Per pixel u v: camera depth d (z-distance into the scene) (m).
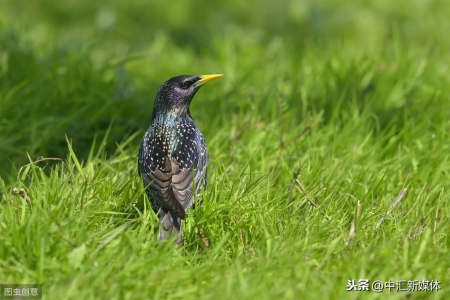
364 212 9.84
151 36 21.03
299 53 16.84
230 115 13.77
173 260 8.62
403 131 12.51
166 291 7.93
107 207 9.63
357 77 14.53
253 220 9.51
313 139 12.38
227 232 9.27
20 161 12.15
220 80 15.96
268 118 13.50
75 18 22.25
